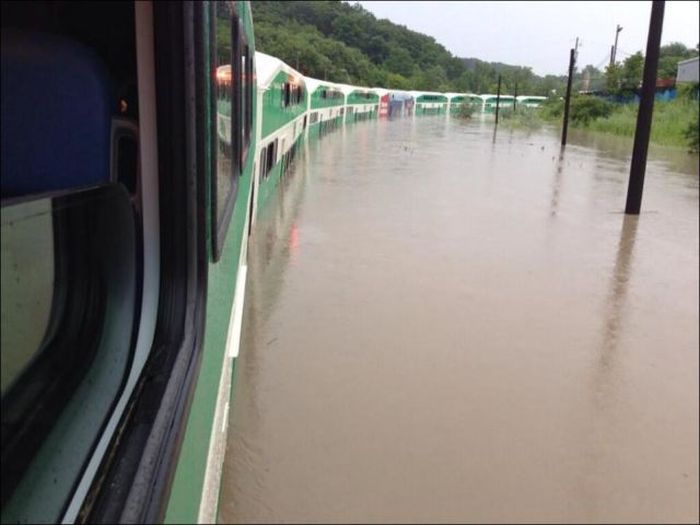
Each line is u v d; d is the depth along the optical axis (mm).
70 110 2061
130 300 2127
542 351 5777
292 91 14984
